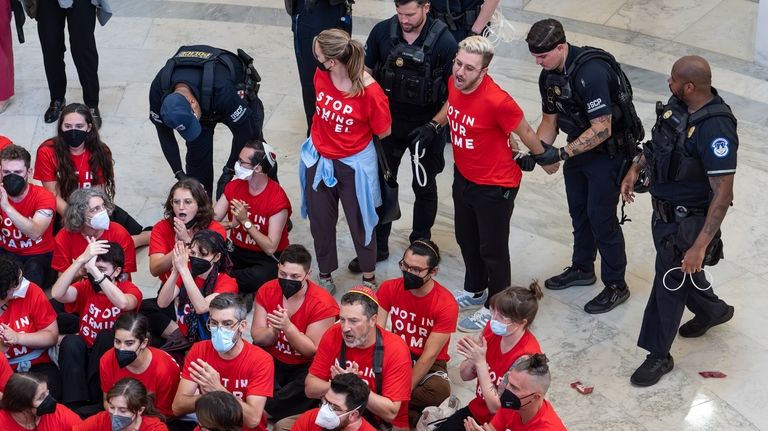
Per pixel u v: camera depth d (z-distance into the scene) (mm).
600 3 16969
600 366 10117
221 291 9805
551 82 9969
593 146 9875
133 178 13297
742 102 14156
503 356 8539
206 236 9734
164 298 9922
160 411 8969
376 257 11531
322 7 12500
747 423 9320
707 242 9055
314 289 9672
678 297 9539
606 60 9820
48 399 8281
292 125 14430
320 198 10781
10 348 9617
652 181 9344
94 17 13961
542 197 12875
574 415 9508
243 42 16438
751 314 10664
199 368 8484
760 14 14641
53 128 14242
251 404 8617
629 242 11930
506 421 7879
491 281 10609
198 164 11656
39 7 13773
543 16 16719
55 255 10633
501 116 9609
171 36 16562
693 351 10227
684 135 8977
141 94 15039
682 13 16469
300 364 9664
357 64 10062
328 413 7789
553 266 11633
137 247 12047
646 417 9445
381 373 8664
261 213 11000
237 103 11141
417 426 8945
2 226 11039
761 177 12711
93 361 9391
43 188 11219
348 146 10461
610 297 10883
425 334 9477
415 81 10648
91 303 9812
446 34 10641
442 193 13062
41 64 15852
